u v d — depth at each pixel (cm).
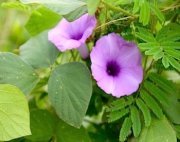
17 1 65
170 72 70
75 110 55
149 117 55
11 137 53
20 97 54
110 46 58
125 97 57
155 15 57
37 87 67
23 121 54
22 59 60
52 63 63
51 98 56
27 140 63
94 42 62
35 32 70
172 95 57
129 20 59
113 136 67
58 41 61
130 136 64
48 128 62
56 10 55
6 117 54
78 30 61
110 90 56
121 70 58
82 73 57
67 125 62
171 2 60
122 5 59
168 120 57
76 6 56
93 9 52
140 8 54
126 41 58
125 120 56
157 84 57
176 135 57
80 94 56
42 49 64
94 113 67
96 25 60
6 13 108
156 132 55
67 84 56
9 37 102
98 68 56
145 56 61
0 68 58
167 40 56
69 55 67
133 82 56
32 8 69
